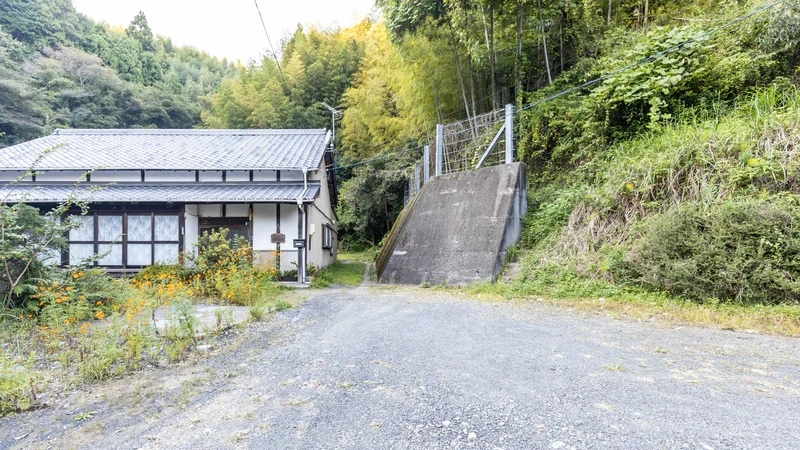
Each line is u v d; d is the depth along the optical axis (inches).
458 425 79.4
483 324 174.9
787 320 152.4
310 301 255.0
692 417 79.6
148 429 86.1
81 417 94.5
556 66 408.2
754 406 84.6
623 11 428.5
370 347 140.7
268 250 360.5
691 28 278.4
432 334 158.1
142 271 315.9
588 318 181.6
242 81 1015.0
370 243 811.4
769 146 200.5
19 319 183.3
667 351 127.6
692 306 181.2
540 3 351.3
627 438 71.5
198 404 98.2
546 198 332.5
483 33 398.3
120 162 394.0
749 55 255.0
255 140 495.2
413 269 354.6
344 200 753.0
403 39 443.2
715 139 221.0
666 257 195.8
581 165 318.3
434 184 399.9
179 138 490.6
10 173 378.6
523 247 300.7
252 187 383.6
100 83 1155.3
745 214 178.9
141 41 1803.6
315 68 969.5
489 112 421.4
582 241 255.3
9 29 1099.9
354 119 754.2
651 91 265.1
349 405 91.9
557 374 107.6
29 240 205.2
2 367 107.6
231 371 121.6
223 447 75.8
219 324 175.8
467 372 111.0
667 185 227.9
